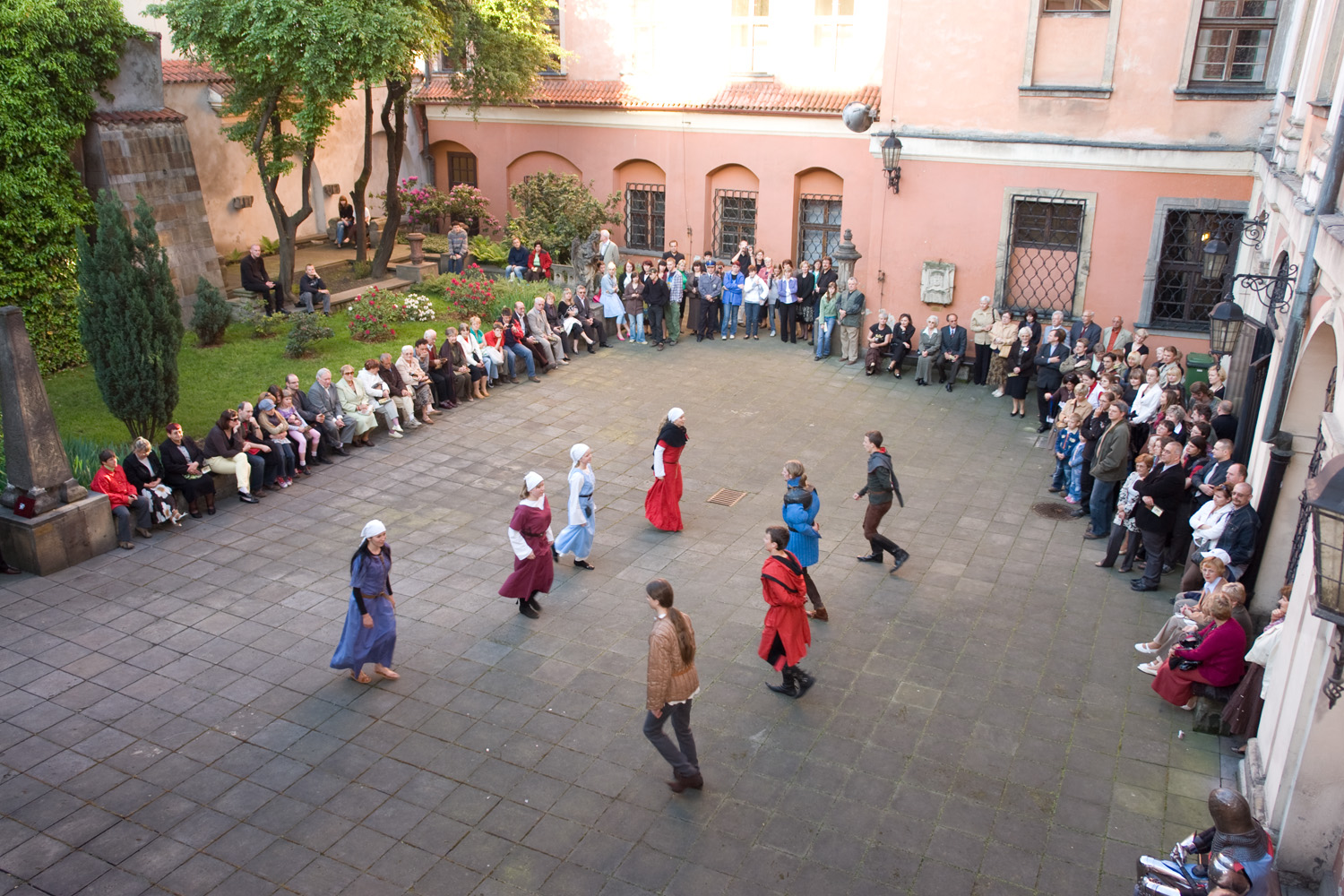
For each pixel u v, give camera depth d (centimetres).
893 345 1881
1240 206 1656
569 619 1024
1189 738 849
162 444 1228
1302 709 666
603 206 2436
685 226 2397
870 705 889
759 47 2248
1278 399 962
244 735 836
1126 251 1761
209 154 2305
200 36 1797
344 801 760
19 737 825
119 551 1154
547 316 1923
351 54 1755
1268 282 1239
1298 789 657
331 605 1047
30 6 1579
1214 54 1625
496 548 1182
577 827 735
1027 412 1698
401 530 1222
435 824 736
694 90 2330
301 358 1752
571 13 2427
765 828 737
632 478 1396
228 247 2384
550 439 1534
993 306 1889
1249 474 1124
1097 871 699
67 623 1001
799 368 1920
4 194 1573
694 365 1930
